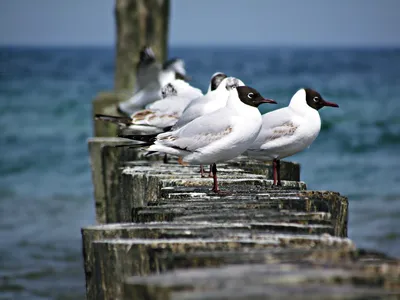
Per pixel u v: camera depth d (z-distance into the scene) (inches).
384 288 188.1
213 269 204.4
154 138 407.2
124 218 438.3
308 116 429.1
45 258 611.2
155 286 185.0
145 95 701.3
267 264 210.5
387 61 4559.5
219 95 454.3
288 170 488.7
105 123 761.6
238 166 487.8
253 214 294.8
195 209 310.7
